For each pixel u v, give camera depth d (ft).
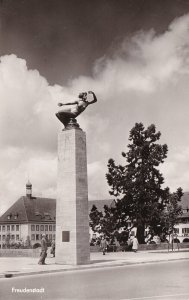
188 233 346.54
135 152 190.08
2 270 81.46
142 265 95.66
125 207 193.36
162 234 188.96
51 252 125.70
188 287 58.13
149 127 188.24
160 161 191.52
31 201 410.31
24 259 116.26
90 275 75.25
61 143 98.99
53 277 72.90
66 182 96.94
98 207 393.50
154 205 185.06
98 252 152.66
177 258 114.11
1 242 404.16
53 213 418.51
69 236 95.09
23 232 391.24
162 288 57.21
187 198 359.46
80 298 50.44
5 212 408.67
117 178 193.26
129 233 196.13
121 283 63.36
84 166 97.66
